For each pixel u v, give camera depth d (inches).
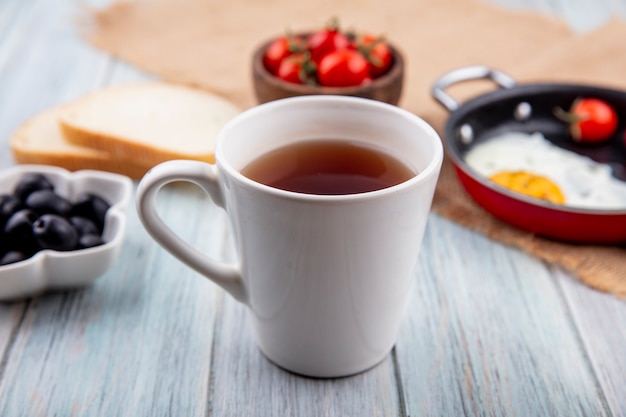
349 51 30.3
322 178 23.2
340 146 23.7
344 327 22.6
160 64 35.5
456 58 35.9
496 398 23.3
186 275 26.3
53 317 25.1
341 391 23.4
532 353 24.3
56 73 35.1
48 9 40.3
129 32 38.0
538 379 23.7
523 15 38.9
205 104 32.0
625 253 26.9
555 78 34.1
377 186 23.0
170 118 30.9
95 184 27.4
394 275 22.2
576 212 26.1
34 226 25.2
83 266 25.2
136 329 24.8
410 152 23.1
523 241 27.2
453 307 25.4
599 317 25.2
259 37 37.6
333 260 21.5
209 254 27.0
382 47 31.2
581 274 26.1
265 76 30.3
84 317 25.1
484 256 27.0
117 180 27.2
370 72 31.2
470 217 28.2
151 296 25.7
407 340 24.5
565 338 24.6
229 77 34.6
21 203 26.2
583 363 24.1
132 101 31.9
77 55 36.4
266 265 22.0
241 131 22.8
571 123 30.7
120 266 26.5
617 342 24.6
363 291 22.1
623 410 23.1
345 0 40.6
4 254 25.5
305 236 21.2
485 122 31.0
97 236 25.9
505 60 35.6
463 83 34.4
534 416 23.0
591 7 40.0
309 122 23.6
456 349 24.4
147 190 22.0
